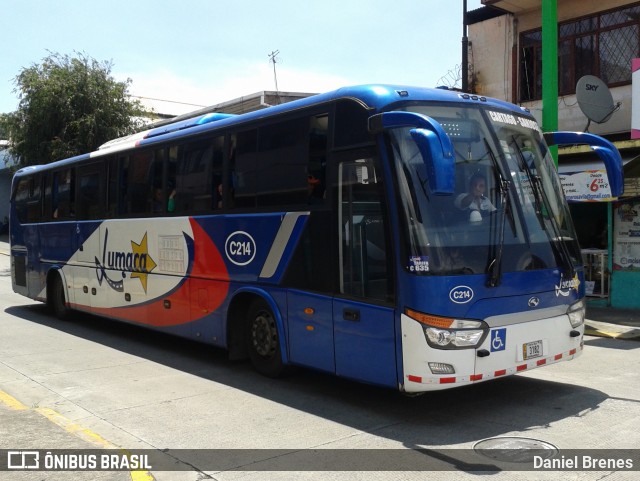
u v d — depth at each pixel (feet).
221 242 26.12
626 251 41.37
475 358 17.84
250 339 25.36
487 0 49.75
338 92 21.06
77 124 72.13
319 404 21.31
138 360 29.14
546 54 38.99
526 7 50.47
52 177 41.83
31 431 18.28
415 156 18.66
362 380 19.58
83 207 37.70
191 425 19.20
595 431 17.90
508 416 19.48
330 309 20.71
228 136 26.12
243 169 25.16
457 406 20.70
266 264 23.71
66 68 74.74
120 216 33.76
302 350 22.12
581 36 47.50
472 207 18.85
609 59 45.91
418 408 20.58
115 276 34.22
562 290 20.10
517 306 18.79
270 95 61.52
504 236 19.02
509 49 52.39
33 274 44.65
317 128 21.76
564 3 48.21
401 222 18.21
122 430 18.76
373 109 19.56
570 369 25.88
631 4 44.52
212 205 26.89
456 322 17.61
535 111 49.90
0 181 136.36
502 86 53.01
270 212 23.58
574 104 47.83
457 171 18.95
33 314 45.06
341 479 14.88
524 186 20.31
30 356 30.14
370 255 19.29
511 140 20.71
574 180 41.50
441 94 20.38
